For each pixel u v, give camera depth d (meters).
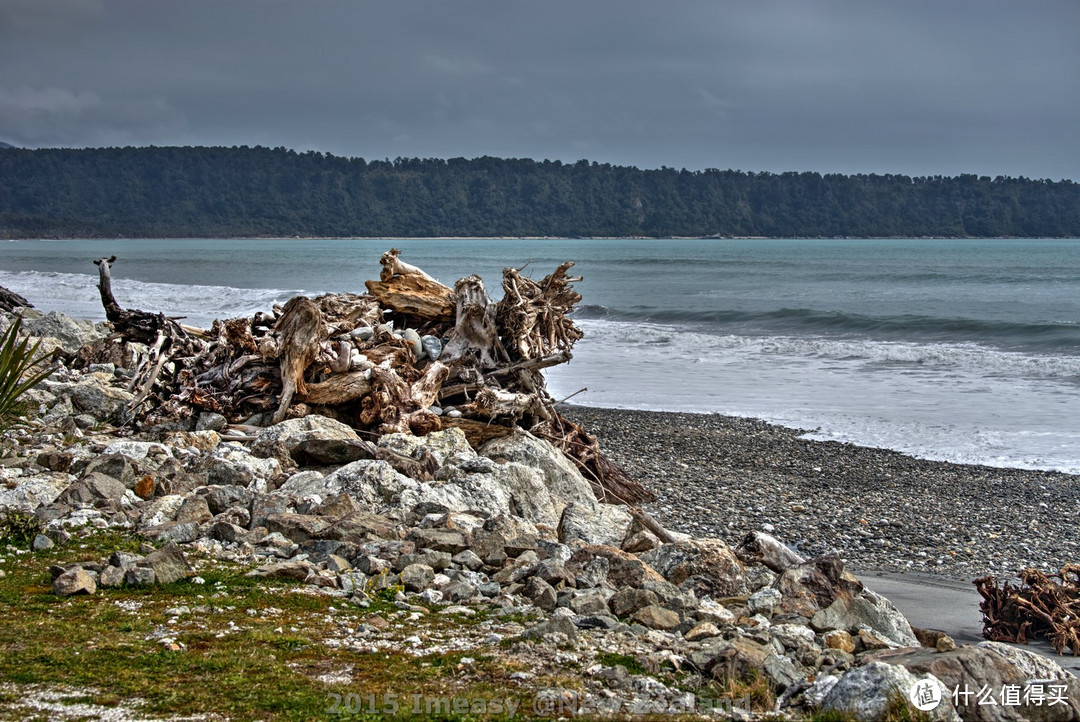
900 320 53.28
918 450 23.95
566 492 16.62
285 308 17.86
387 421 17.44
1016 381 34.06
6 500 11.63
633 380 35.53
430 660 7.42
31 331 26.91
